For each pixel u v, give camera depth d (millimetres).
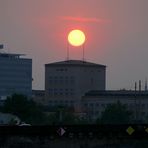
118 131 108000
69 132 108062
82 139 108188
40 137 108375
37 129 108062
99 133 108000
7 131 107875
